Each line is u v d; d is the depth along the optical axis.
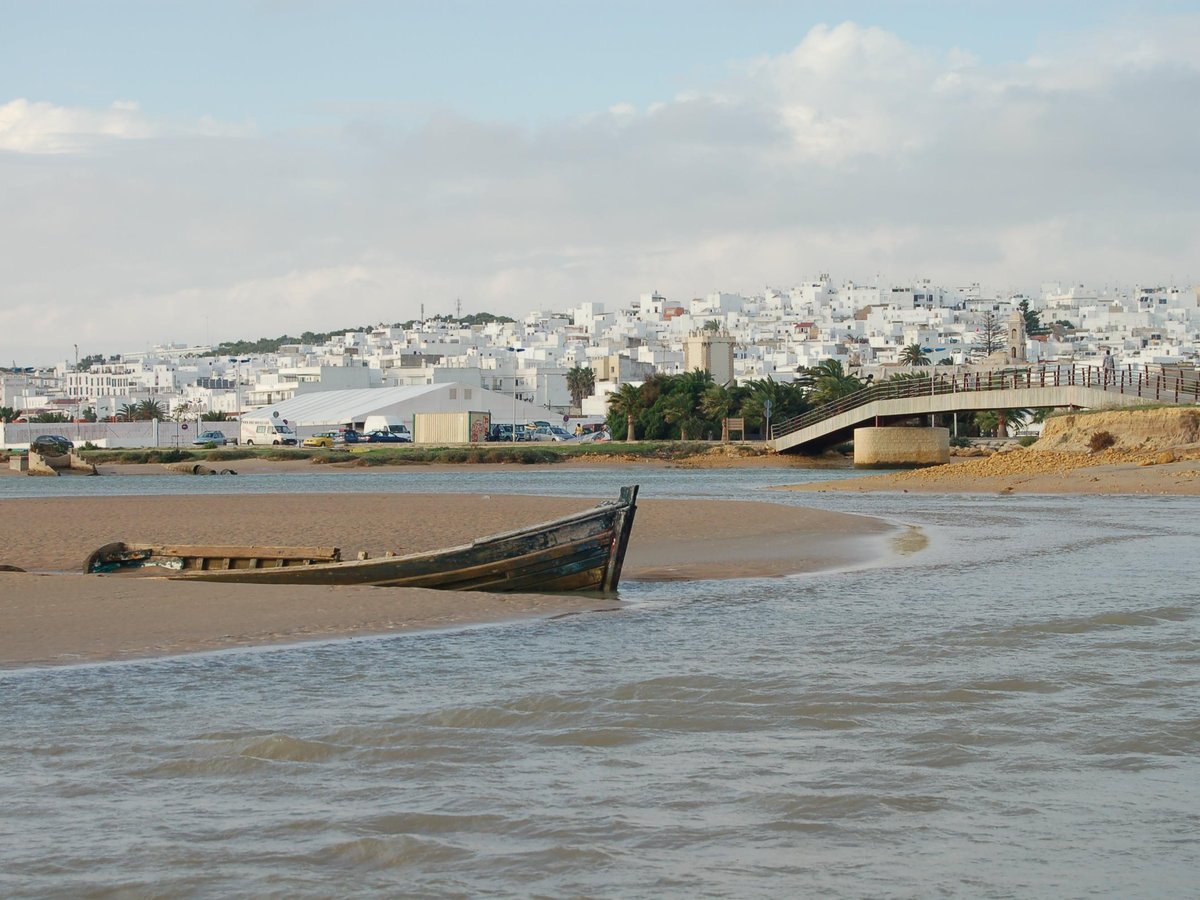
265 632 19.72
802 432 118.12
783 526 40.44
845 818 10.33
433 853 9.54
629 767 11.79
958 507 52.84
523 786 11.23
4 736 13.09
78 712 14.22
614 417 164.00
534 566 25.00
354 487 83.25
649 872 9.17
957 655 17.16
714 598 24.05
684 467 117.88
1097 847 9.67
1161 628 19.30
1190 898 8.72
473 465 123.81
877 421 106.25
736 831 10.03
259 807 10.69
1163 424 78.62
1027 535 37.53
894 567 29.08
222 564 27.27
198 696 15.08
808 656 17.22
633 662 16.98
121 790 11.20
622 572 29.00
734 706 14.15
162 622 20.42
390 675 16.31
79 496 64.25
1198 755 12.05
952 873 9.16
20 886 8.91
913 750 12.27
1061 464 75.00
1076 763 11.82
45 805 10.77
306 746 12.55
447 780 11.44
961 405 95.94
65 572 29.70
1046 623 19.73
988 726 13.13
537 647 18.42
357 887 8.89
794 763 11.88
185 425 182.88
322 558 26.92
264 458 130.12
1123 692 14.66
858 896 8.75
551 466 122.69
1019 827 10.12
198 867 9.28
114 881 9.00
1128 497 58.59
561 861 9.38
